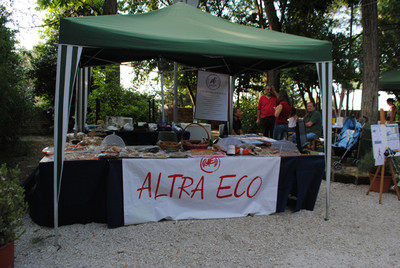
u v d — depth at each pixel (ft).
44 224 10.92
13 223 8.02
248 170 12.66
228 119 22.99
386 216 13.41
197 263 8.98
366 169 18.92
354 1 32.99
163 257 9.25
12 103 23.67
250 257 9.45
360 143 21.66
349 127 23.62
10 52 23.08
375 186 17.02
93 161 11.02
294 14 38.40
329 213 13.57
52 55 39.37
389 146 15.65
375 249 10.27
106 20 12.27
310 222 12.48
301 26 39.01
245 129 37.27
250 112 37.76
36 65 38.88
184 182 11.98
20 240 9.98
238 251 9.80
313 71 38.52
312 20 39.19
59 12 49.14
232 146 13.05
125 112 32.32
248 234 11.09
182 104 98.48
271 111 23.09
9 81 23.91
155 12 16.01
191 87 53.42
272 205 13.12
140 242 10.15
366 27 24.22
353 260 9.49
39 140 35.37
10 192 8.29
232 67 22.06
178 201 12.11
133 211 11.37
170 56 19.45
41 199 10.89
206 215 12.32
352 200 15.53
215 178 12.30
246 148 13.74
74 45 9.81
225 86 21.62
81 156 11.61
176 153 12.50
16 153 26.22
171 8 16.60
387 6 48.16
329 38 39.27
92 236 10.45
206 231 11.18
